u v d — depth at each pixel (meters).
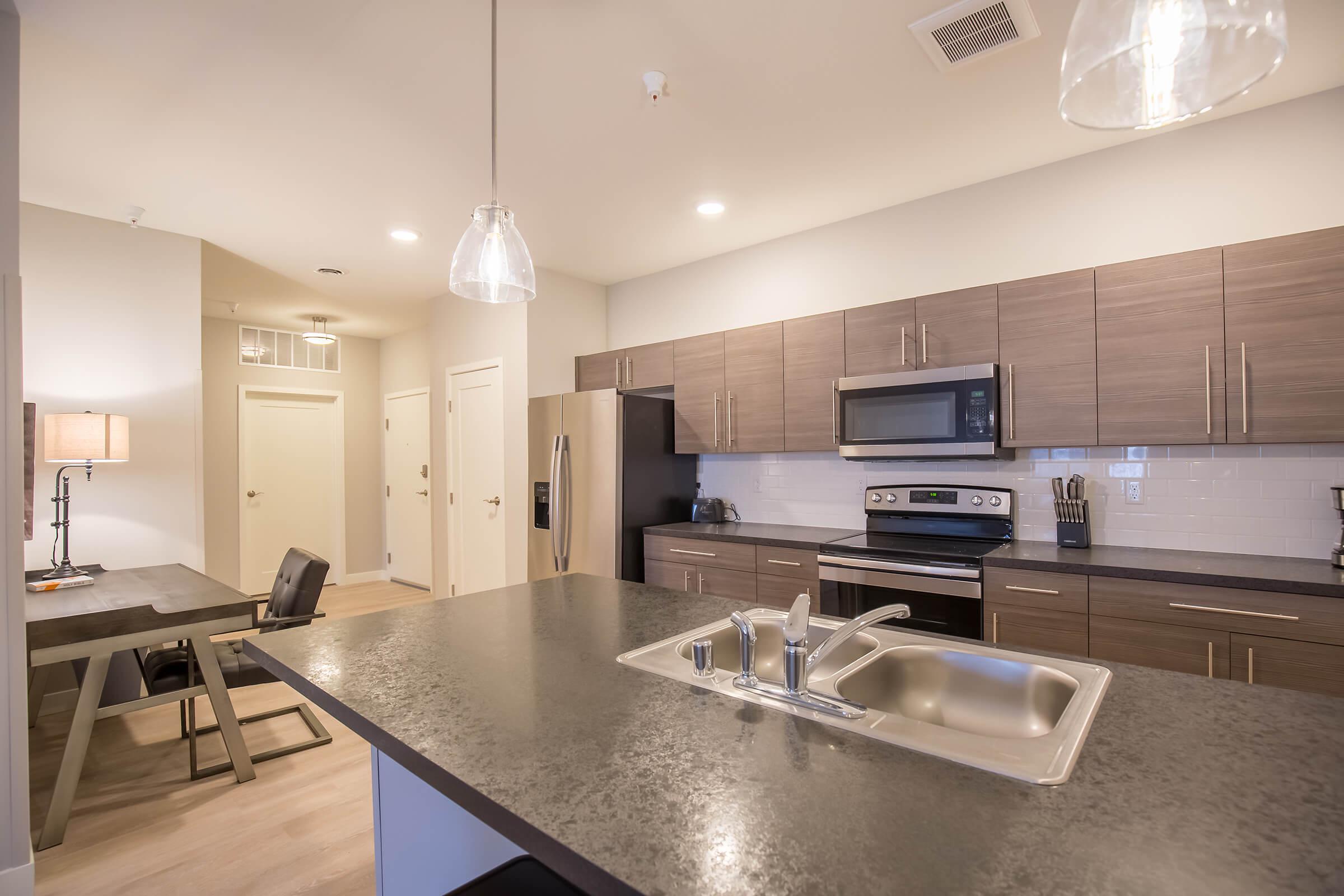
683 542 3.46
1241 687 1.05
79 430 2.84
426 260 4.01
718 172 2.86
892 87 2.22
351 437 6.38
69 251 3.15
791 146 2.63
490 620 1.56
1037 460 2.85
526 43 1.96
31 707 2.98
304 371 6.08
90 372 3.19
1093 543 2.70
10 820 1.75
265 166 2.73
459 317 4.80
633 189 3.03
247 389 5.71
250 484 5.72
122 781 2.46
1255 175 2.38
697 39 1.96
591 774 0.79
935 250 3.13
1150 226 2.58
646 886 0.58
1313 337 2.06
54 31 1.86
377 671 1.18
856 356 3.12
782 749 0.85
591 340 4.62
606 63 2.06
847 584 2.81
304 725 3.00
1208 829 0.65
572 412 3.84
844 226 3.45
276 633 1.44
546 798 0.73
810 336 3.28
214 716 3.11
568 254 4.02
